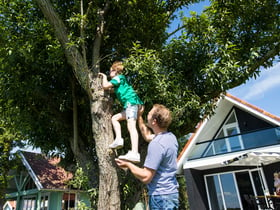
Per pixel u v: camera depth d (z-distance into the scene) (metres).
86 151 4.34
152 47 4.54
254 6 4.48
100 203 2.75
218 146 9.76
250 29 4.62
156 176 1.67
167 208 1.56
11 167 12.59
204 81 4.12
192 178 9.70
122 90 2.82
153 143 1.73
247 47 4.44
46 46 3.89
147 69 3.32
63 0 4.50
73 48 3.37
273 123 9.62
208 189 9.98
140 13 4.36
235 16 4.55
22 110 4.79
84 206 4.34
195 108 3.73
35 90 4.39
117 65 3.09
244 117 11.02
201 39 4.04
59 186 11.25
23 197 13.63
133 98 2.78
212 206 9.59
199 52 4.08
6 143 12.26
